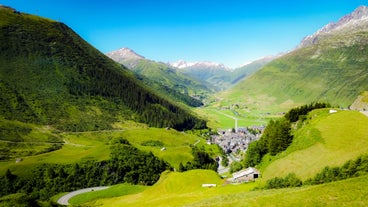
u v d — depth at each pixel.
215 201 72.62
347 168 71.88
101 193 165.38
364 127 97.94
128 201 134.25
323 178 73.94
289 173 84.25
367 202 47.25
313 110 152.75
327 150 92.94
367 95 182.12
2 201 99.44
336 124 107.38
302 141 110.69
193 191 119.56
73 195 170.50
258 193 70.69
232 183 117.19
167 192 134.12
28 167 196.88
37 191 179.25
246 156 155.00
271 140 132.62
